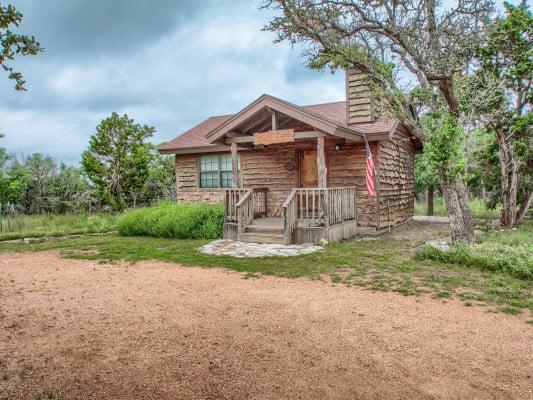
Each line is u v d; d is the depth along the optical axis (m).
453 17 9.45
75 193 22.52
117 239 12.39
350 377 3.37
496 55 12.37
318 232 10.38
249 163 15.05
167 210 13.05
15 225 16.38
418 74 9.96
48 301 5.79
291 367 3.56
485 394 3.09
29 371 3.60
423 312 4.96
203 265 8.04
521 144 12.98
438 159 9.61
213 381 3.34
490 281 6.36
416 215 21.11
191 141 16.98
